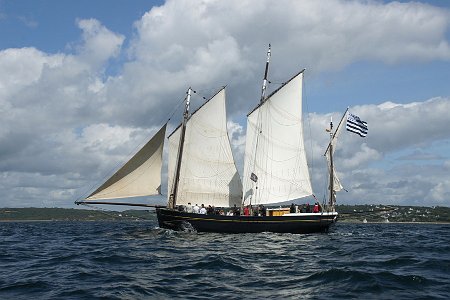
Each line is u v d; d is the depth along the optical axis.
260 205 57.22
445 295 20.23
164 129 52.97
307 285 22.69
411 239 52.78
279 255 34.59
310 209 59.19
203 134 56.41
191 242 44.62
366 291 21.03
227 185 56.41
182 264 29.56
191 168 56.59
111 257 32.84
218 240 46.47
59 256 34.62
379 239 52.19
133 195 52.72
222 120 55.84
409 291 21.00
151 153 52.84
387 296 20.08
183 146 57.00
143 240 47.47
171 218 55.00
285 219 54.59
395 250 38.34
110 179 52.28
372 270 26.45
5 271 27.86
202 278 24.77
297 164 56.59
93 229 81.81
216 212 56.59
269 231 54.06
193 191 56.59
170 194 57.03
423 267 27.67
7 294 21.17
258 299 20.00
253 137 58.38
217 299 20.05
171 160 57.12
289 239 48.59
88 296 20.50
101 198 52.19
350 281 22.92
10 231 76.00
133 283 23.25
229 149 56.19
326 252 36.84
